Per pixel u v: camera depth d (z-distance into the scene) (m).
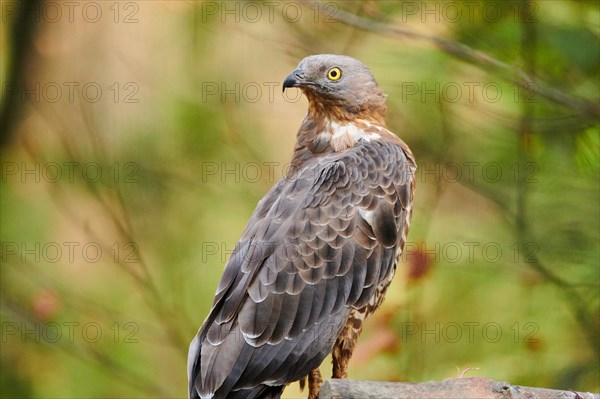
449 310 14.16
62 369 16.23
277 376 10.47
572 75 12.98
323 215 10.93
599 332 13.34
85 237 16.42
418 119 14.18
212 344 10.35
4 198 16.84
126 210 15.68
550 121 12.97
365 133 12.12
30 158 17.05
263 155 16.62
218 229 16.45
